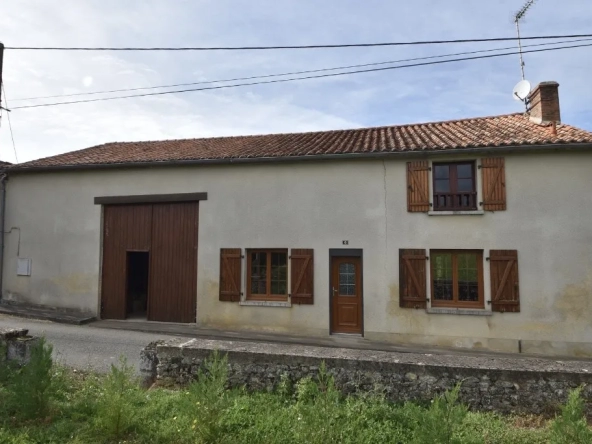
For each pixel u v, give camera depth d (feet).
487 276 30.48
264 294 35.01
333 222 33.60
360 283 33.24
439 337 30.83
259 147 39.70
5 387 17.69
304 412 13.46
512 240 30.25
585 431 11.96
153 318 37.14
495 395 15.69
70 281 39.24
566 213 29.53
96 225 38.99
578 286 28.94
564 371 15.48
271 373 17.35
